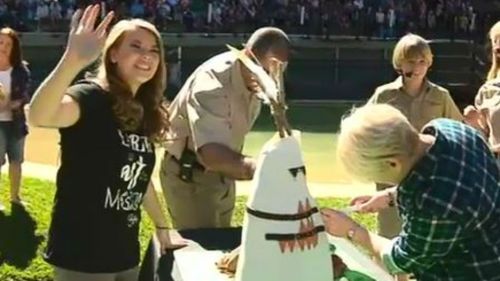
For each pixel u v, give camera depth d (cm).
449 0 2461
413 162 271
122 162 346
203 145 399
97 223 346
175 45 2152
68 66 313
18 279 574
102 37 317
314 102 1802
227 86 403
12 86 681
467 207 266
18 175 707
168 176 442
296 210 295
